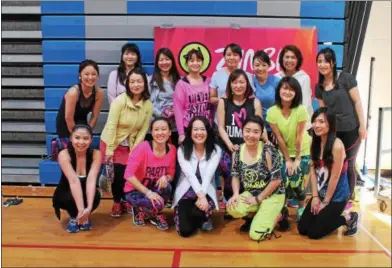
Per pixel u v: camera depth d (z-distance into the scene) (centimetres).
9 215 368
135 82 340
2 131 452
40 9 430
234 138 347
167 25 418
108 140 350
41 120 451
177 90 361
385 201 372
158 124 323
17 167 449
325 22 421
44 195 418
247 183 328
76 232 333
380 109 368
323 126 308
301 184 350
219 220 358
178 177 341
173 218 360
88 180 330
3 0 432
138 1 421
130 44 380
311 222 324
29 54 440
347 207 353
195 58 356
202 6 420
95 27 426
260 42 416
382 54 426
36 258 290
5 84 445
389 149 390
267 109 372
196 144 330
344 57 430
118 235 327
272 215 321
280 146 347
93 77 350
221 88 370
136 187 331
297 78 375
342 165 313
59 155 331
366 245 310
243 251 301
